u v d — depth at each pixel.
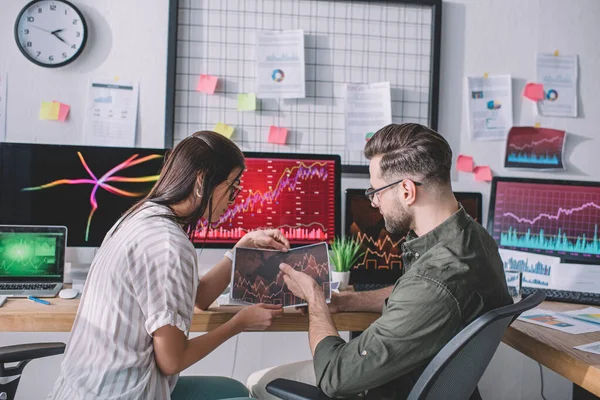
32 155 1.77
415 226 1.22
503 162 2.22
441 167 1.17
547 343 1.30
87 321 1.15
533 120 2.23
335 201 1.95
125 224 1.19
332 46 2.11
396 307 1.09
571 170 2.25
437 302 1.05
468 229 1.16
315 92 2.11
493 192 2.05
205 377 1.49
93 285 1.16
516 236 2.02
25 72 1.98
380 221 2.00
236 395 1.40
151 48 2.04
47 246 1.71
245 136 2.09
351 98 2.12
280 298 1.45
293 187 1.94
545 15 2.22
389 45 2.13
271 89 2.08
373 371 1.07
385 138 1.22
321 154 1.96
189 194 1.24
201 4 2.04
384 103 2.12
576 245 1.99
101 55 2.01
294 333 2.26
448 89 2.18
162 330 1.09
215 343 1.25
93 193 1.79
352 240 1.94
